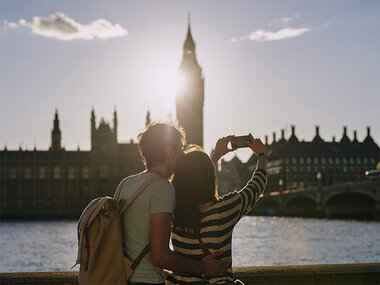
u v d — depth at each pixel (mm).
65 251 51219
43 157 135875
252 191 4410
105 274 4059
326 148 184750
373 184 94438
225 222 4238
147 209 4133
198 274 4273
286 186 177500
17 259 44750
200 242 4211
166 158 4504
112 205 4199
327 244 57125
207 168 4301
